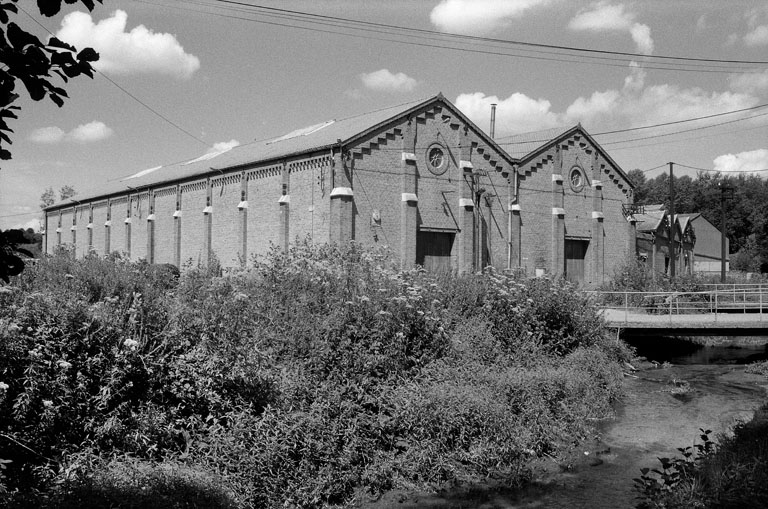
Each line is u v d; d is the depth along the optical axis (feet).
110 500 25.27
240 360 36.58
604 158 142.00
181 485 27.86
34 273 46.60
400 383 46.01
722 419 56.90
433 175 112.57
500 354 59.77
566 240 136.56
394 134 107.14
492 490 39.78
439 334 53.36
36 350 28.60
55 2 12.64
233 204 124.06
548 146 131.44
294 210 108.47
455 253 115.85
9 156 13.53
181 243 141.08
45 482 26.86
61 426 29.63
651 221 167.84
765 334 86.33
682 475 31.50
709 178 391.65
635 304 115.85
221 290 45.83
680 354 98.53
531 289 72.64
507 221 124.57
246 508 31.09
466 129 117.29
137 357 32.63
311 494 34.45
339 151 100.27
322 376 42.24
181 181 141.08
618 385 68.59
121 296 47.06
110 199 172.96
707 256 244.01
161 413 32.48
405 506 36.68
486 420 44.32
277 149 122.11
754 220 321.73
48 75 13.33
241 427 33.73
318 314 47.34
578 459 46.16
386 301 50.57
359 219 102.37
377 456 39.42
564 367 64.34
